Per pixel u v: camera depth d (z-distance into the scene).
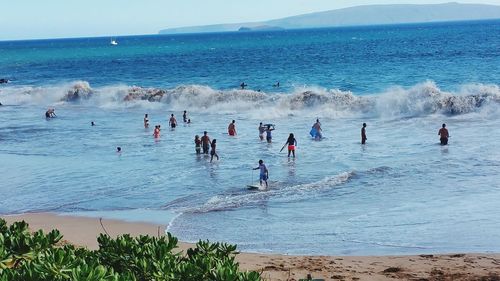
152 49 169.62
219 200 18.91
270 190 20.02
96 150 29.02
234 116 40.69
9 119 42.94
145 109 47.19
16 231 7.14
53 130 36.47
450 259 12.81
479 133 29.78
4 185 22.12
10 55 156.50
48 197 20.08
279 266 12.37
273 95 44.50
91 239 14.72
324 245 14.09
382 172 22.14
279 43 177.88
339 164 23.84
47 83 72.38
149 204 18.73
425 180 20.69
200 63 99.06
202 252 6.54
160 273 5.61
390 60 85.00
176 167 24.48
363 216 16.55
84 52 162.38
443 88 50.34
